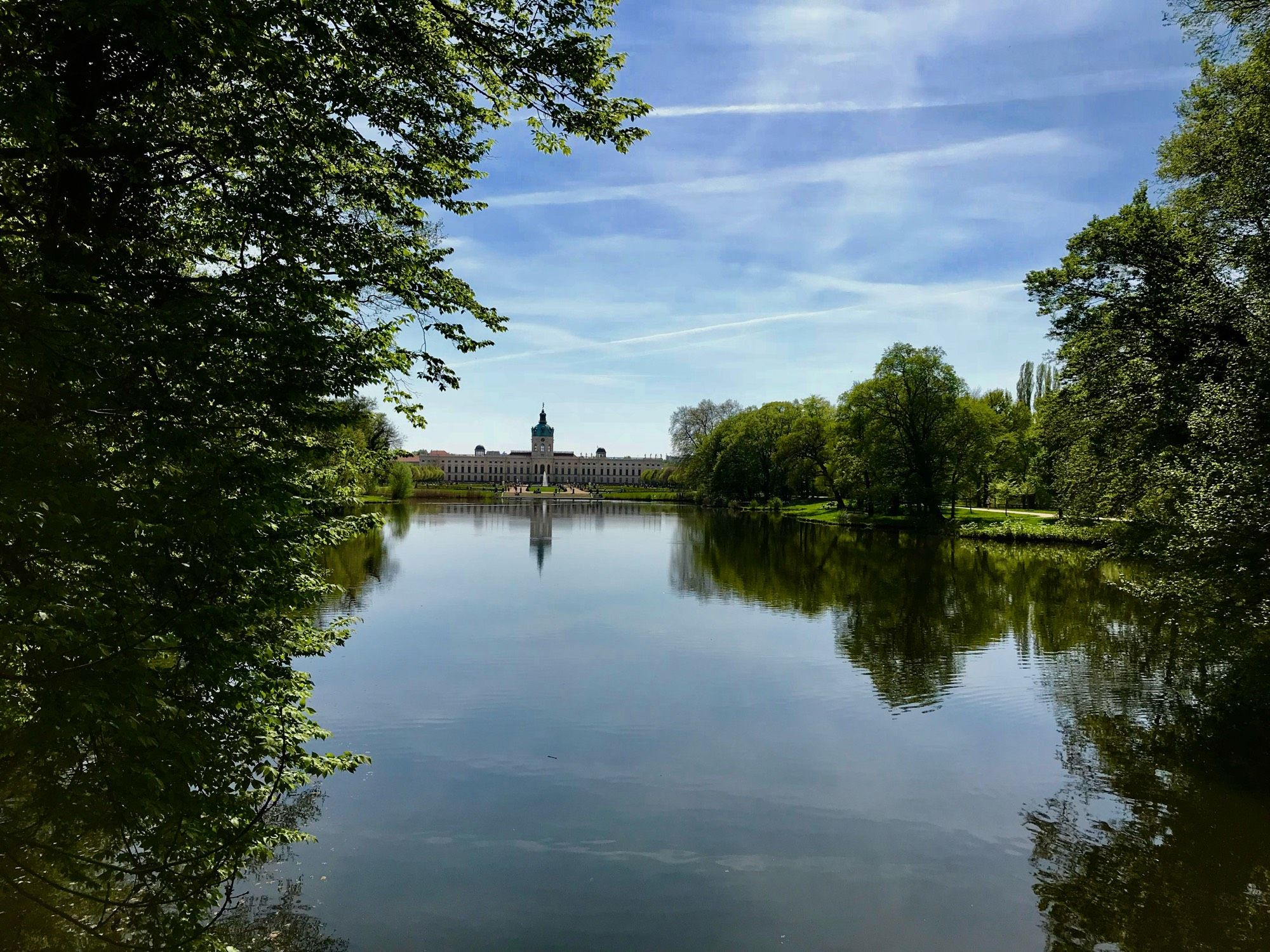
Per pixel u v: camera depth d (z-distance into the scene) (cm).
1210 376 1903
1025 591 3212
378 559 4250
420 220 1119
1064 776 1325
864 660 2059
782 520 8294
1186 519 1576
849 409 6719
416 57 986
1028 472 5453
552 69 1013
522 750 1402
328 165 1023
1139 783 1302
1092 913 924
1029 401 9162
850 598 3019
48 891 754
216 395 761
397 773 1292
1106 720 1600
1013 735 1516
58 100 621
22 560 653
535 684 1814
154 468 723
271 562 812
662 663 2017
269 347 826
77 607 646
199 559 757
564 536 5938
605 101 1056
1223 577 1496
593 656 2075
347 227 1001
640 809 1177
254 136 847
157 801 705
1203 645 1652
